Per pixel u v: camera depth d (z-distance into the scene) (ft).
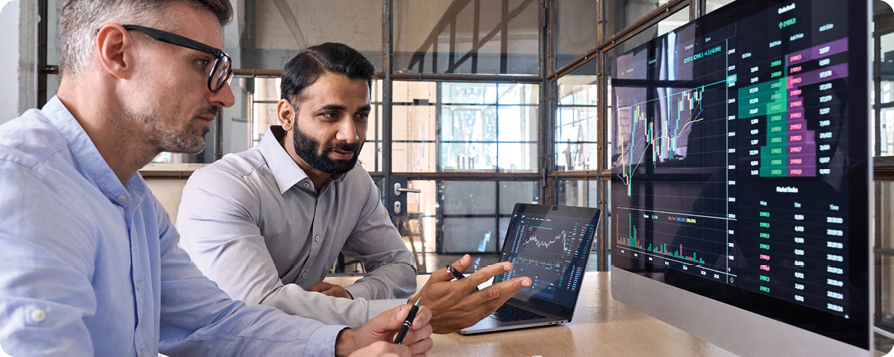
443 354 2.77
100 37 1.84
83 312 1.60
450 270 3.09
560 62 13.98
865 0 1.62
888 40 5.18
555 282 3.52
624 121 3.30
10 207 1.47
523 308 3.58
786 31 1.97
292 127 3.85
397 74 14.35
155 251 2.42
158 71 1.92
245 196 3.60
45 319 1.42
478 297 2.84
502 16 14.74
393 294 4.19
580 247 3.47
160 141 2.03
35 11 12.66
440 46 14.55
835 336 1.74
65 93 1.92
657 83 2.92
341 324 3.04
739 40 2.24
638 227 3.08
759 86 2.12
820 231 1.81
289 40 13.91
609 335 3.02
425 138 14.49
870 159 1.61
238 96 13.69
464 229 14.58
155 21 1.90
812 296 1.84
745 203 2.19
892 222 5.13
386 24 14.24
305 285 4.25
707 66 2.47
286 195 3.92
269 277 3.35
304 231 4.08
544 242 3.81
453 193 14.56
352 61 3.56
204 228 3.46
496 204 14.71
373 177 14.32
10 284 1.41
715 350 2.70
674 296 2.71
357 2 14.21
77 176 1.78
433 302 2.94
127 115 1.93
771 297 2.03
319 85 3.53
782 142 1.99
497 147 14.75
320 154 3.66
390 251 4.67
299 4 13.94
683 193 2.63
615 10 11.03
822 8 1.80
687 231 2.60
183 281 2.72
